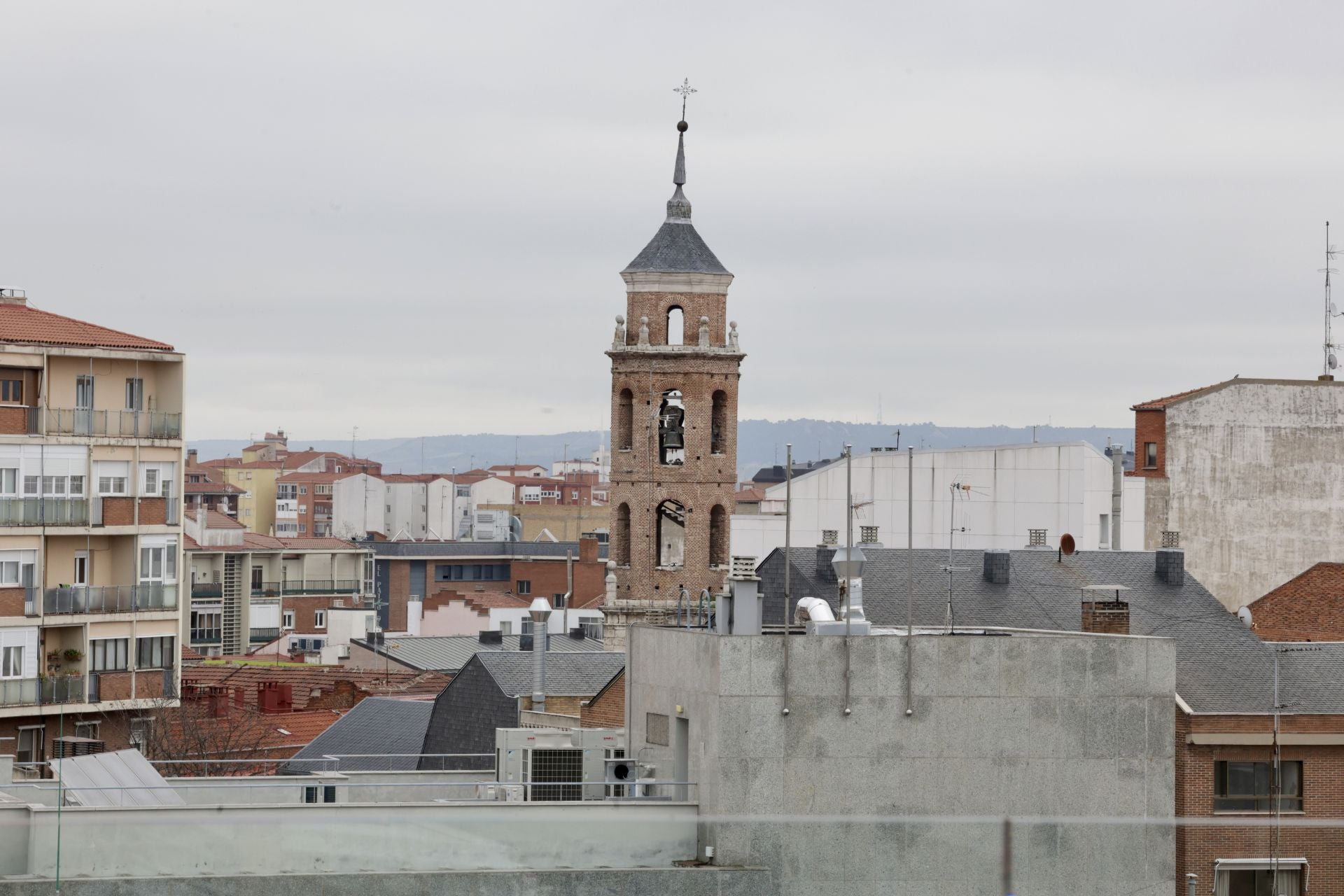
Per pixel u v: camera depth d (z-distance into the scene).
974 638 109.56
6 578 185.75
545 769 116.81
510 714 186.88
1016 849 109.38
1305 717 138.25
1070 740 110.38
